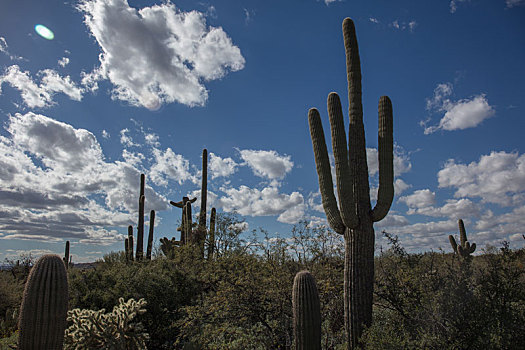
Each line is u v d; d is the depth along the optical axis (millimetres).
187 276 10375
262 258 8117
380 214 6598
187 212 16000
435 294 5281
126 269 10406
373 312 6695
